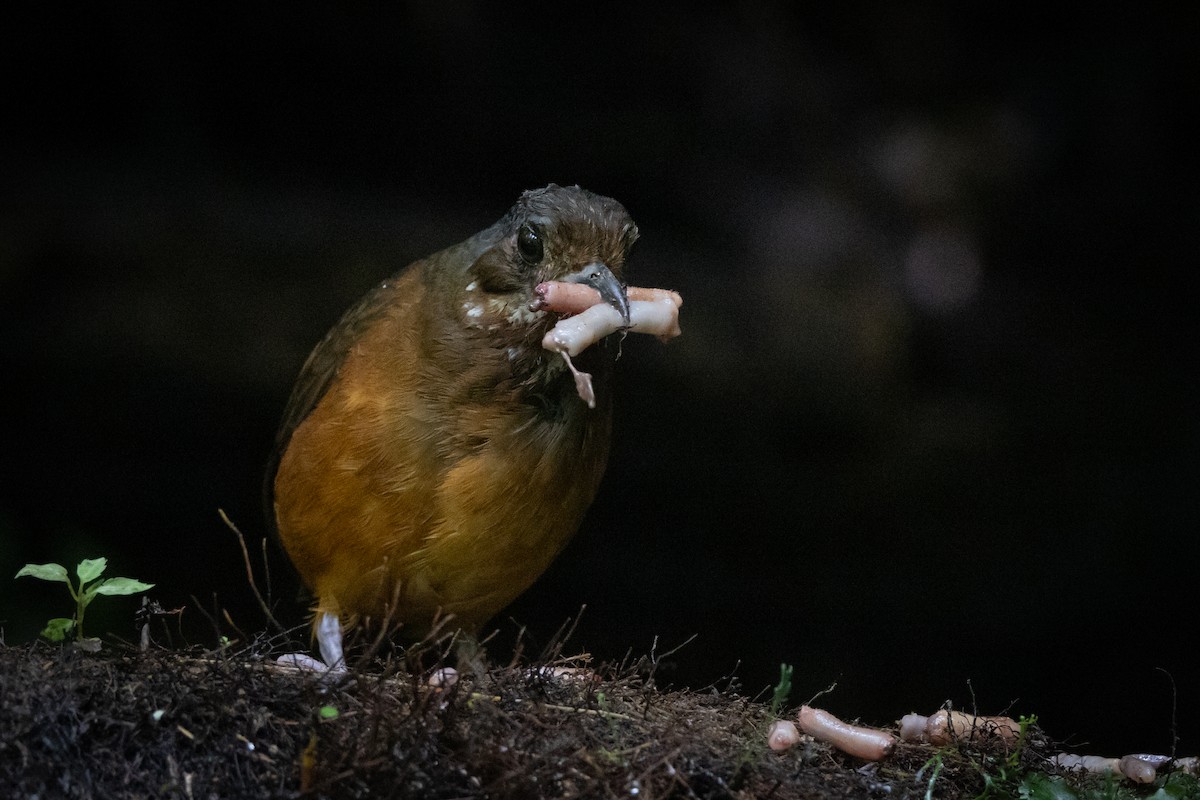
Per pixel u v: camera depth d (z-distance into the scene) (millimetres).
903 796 5355
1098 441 16172
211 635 11414
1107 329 18578
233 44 17500
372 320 6766
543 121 18344
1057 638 13078
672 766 4883
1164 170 20828
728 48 18891
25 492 12602
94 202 14656
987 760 5703
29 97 16844
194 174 16141
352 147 17859
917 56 18828
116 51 16812
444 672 5512
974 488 14961
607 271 6078
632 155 18234
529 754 4828
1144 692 12414
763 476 14391
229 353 13500
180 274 13984
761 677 12281
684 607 13000
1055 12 20078
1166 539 14312
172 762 4566
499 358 6258
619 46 19047
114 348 13258
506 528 6465
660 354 14797
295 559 7043
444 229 16000
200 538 12703
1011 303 18359
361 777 4484
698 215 18016
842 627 13008
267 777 4555
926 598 13383
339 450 6402
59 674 4859
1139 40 20328
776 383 14984
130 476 13000
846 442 15039
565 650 12062
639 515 13883
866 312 16016
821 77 18719
